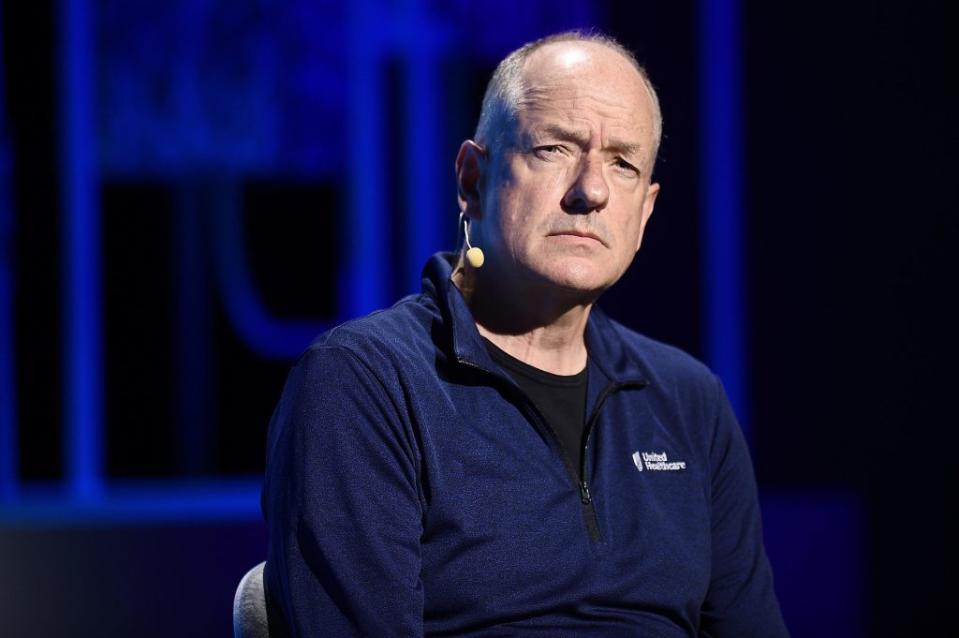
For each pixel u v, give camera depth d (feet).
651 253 49.37
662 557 18.12
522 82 18.12
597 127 17.69
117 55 53.57
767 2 47.70
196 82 54.24
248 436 55.62
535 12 52.37
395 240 53.62
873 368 46.37
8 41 53.01
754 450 47.60
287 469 16.31
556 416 18.47
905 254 46.06
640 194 18.49
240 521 43.32
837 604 45.06
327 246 55.47
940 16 45.47
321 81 54.75
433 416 17.03
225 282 55.42
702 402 20.24
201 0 54.13
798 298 47.29
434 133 53.42
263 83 54.65
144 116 53.93
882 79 46.19
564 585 17.03
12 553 41.78
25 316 53.78
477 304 18.83
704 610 19.99
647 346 20.59
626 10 49.93
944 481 45.80
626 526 18.07
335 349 16.83
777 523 45.21
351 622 15.64
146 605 42.27
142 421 54.90
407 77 53.36
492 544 16.72
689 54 49.21
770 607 20.04
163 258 54.90
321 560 15.78
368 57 53.21
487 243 18.49
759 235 47.73
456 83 53.42
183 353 55.11
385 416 16.60
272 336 55.57
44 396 54.03
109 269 54.49
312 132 54.90
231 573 42.88
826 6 46.80
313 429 16.25
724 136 48.55
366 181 53.42
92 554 42.16
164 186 54.65
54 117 53.52
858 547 45.37
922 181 45.85
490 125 18.48
